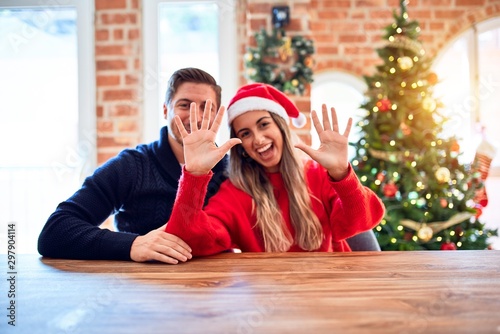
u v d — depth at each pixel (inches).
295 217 53.8
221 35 121.6
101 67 117.0
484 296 27.0
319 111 136.5
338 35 135.6
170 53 124.3
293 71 104.1
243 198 54.2
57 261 41.1
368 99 101.7
